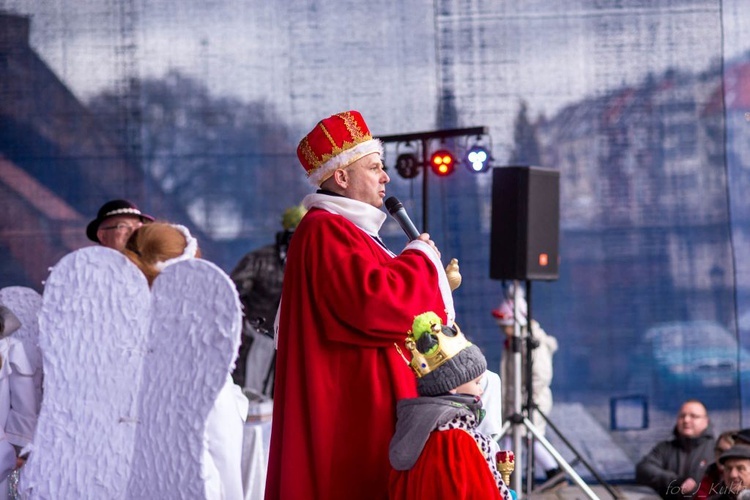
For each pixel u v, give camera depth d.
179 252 4.55
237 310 3.93
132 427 4.22
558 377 8.91
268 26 8.88
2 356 4.90
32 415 4.98
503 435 7.18
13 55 8.75
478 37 8.93
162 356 4.14
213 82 8.85
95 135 8.80
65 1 8.79
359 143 3.89
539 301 8.92
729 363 8.88
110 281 4.27
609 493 7.89
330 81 8.90
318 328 3.68
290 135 8.88
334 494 3.56
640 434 8.84
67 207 8.77
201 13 8.86
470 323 8.91
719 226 8.91
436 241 8.88
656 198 8.92
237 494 4.35
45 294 4.32
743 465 5.95
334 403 3.62
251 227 8.85
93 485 4.24
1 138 8.75
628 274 8.91
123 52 8.81
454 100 8.92
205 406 3.96
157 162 8.82
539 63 8.93
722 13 8.92
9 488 5.18
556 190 7.38
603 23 8.93
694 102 8.93
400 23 8.93
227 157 8.86
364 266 3.58
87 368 4.27
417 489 3.18
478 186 8.89
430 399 3.30
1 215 8.73
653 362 8.91
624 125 8.93
